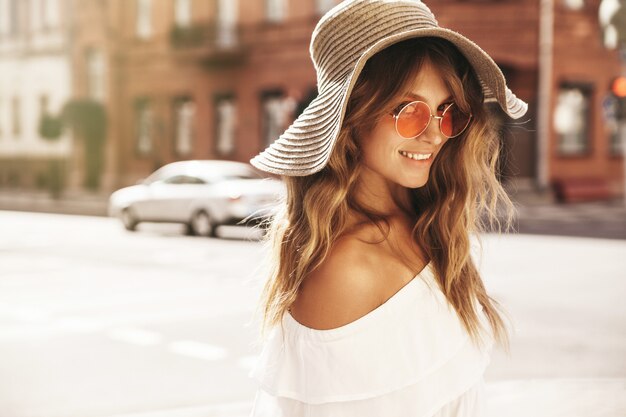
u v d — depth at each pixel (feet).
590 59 84.94
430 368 4.47
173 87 102.22
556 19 82.58
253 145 94.32
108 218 75.46
